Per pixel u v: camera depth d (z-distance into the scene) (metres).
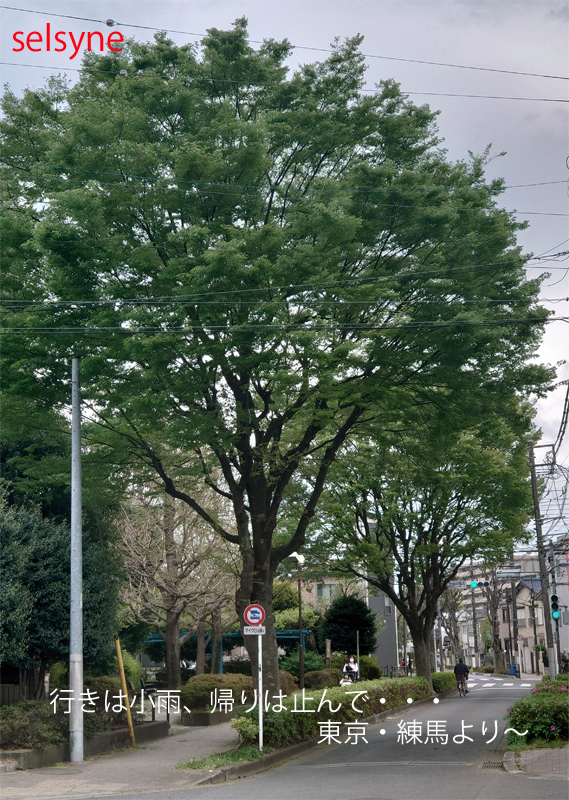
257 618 16.31
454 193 15.88
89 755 16.69
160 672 37.94
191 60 16.28
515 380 16.72
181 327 14.03
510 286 16.53
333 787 11.86
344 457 28.38
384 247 16.14
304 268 14.29
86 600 17.83
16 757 14.23
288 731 17.14
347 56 16.92
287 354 14.98
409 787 11.53
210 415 15.13
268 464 17.58
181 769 14.39
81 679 15.64
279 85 16.64
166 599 26.67
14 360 15.22
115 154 14.35
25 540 16.98
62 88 16.77
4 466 18.77
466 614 110.94
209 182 14.66
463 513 33.53
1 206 15.76
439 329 15.22
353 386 15.50
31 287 15.64
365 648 44.53
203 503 25.72
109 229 14.86
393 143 16.92
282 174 17.00
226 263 13.30
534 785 11.25
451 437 18.64
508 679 63.75
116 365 15.26
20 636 15.73
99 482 17.81
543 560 35.00
